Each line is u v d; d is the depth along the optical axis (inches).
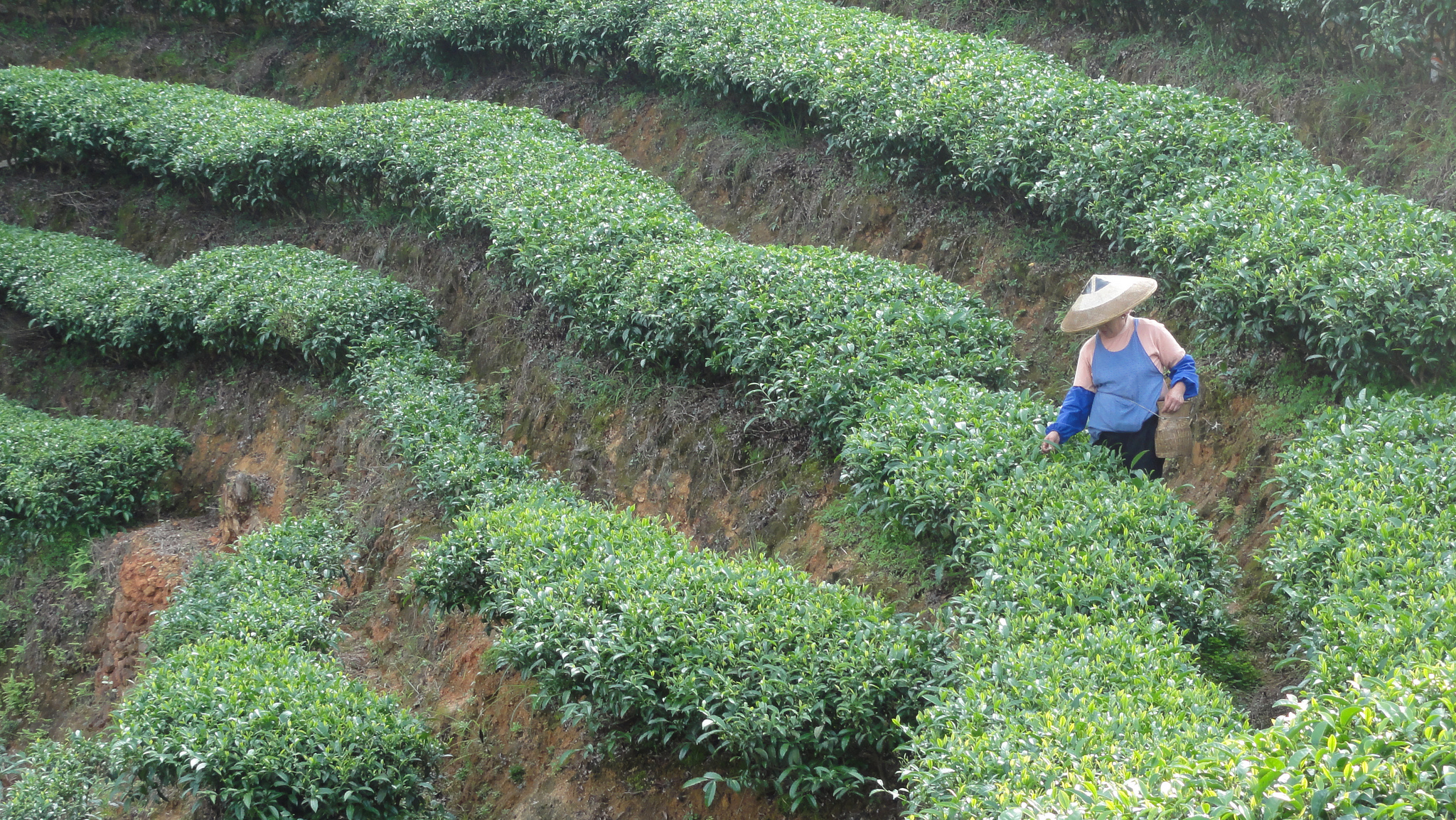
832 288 348.5
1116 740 163.8
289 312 488.7
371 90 748.6
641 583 263.9
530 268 434.3
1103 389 256.8
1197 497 283.0
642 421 383.6
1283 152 335.3
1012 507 247.0
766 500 334.0
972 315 336.5
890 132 404.5
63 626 484.4
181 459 536.7
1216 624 221.8
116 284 586.6
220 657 321.7
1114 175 334.3
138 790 291.9
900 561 284.7
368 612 406.9
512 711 327.9
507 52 661.9
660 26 550.9
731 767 252.4
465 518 336.8
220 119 648.4
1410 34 334.3
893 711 225.1
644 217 437.1
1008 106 382.0
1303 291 264.2
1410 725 129.5
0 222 689.6
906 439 279.7
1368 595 188.1
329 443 476.1
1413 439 233.1
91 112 685.9
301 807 266.4
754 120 514.6
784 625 241.4
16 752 452.8
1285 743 135.2
